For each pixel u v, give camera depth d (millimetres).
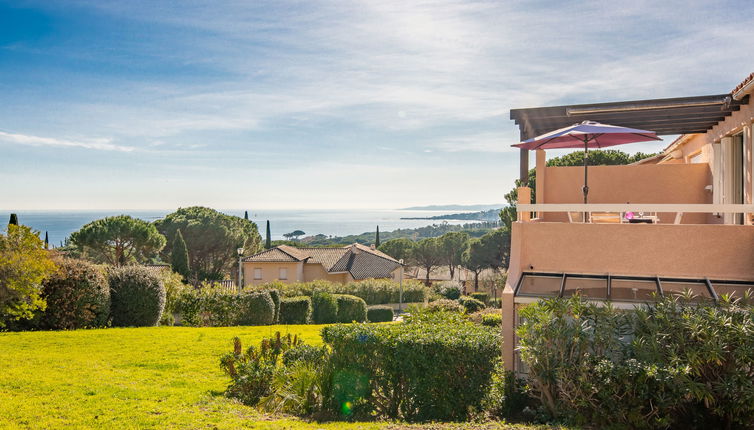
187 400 8289
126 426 6855
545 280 9711
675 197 15664
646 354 6844
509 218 35719
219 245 52719
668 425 6664
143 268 19266
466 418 7652
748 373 6719
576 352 7320
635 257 9461
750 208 8969
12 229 14461
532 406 8219
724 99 11359
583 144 13297
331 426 7035
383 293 41312
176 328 16875
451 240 70000
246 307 21656
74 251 44125
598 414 6945
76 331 15219
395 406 7980
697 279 9016
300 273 50188
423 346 7699
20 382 8836
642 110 12195
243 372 9102
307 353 9438
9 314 15117
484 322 17438
